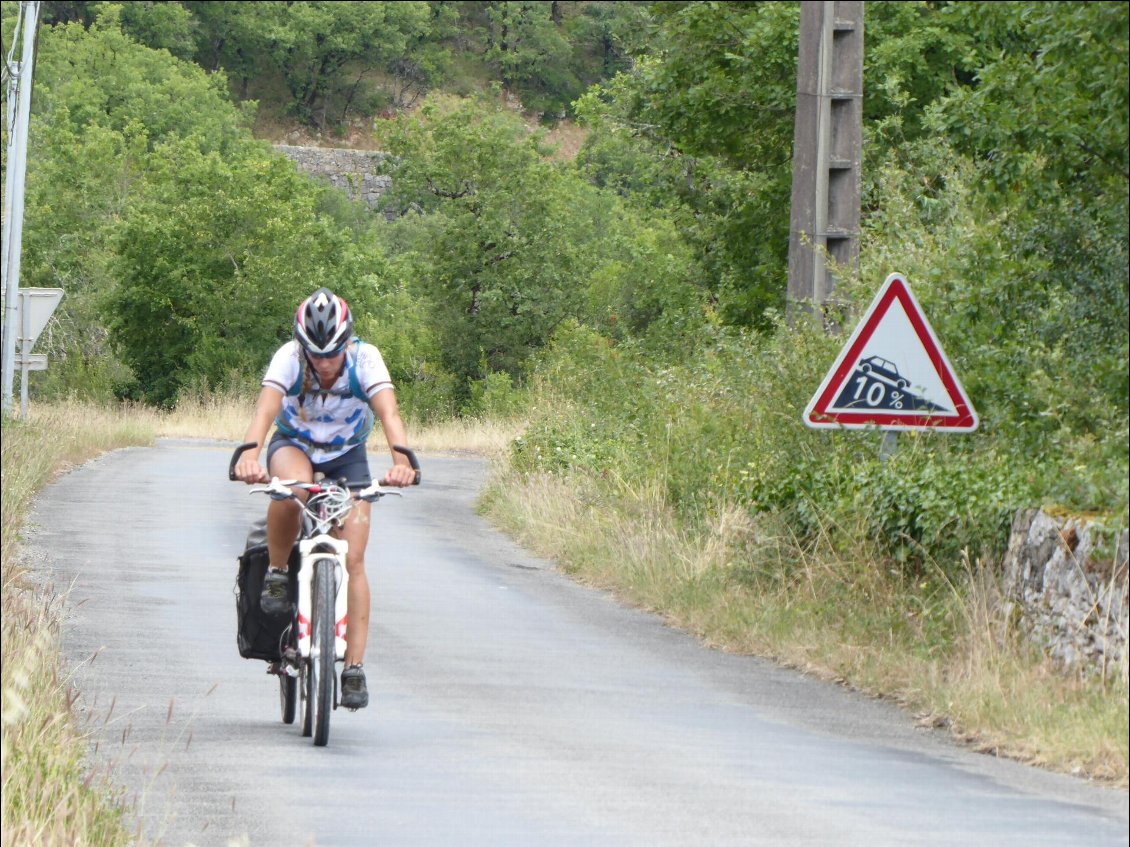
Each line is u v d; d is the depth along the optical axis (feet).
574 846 46.68
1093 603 67.62
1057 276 82.64
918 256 104.06
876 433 88.33
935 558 81.66
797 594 88.48
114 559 114.42
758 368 104.22
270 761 56.44
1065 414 77.56
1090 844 48.60
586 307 445.37
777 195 185.06
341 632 59.26
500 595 105.81
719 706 70.85
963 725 65.92
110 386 414.00
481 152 450.30
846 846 47.47
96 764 53.06
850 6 117.50
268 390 58.70
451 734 62.85
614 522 122.83
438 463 272.51
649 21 206.59
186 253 408.87
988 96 82.38
